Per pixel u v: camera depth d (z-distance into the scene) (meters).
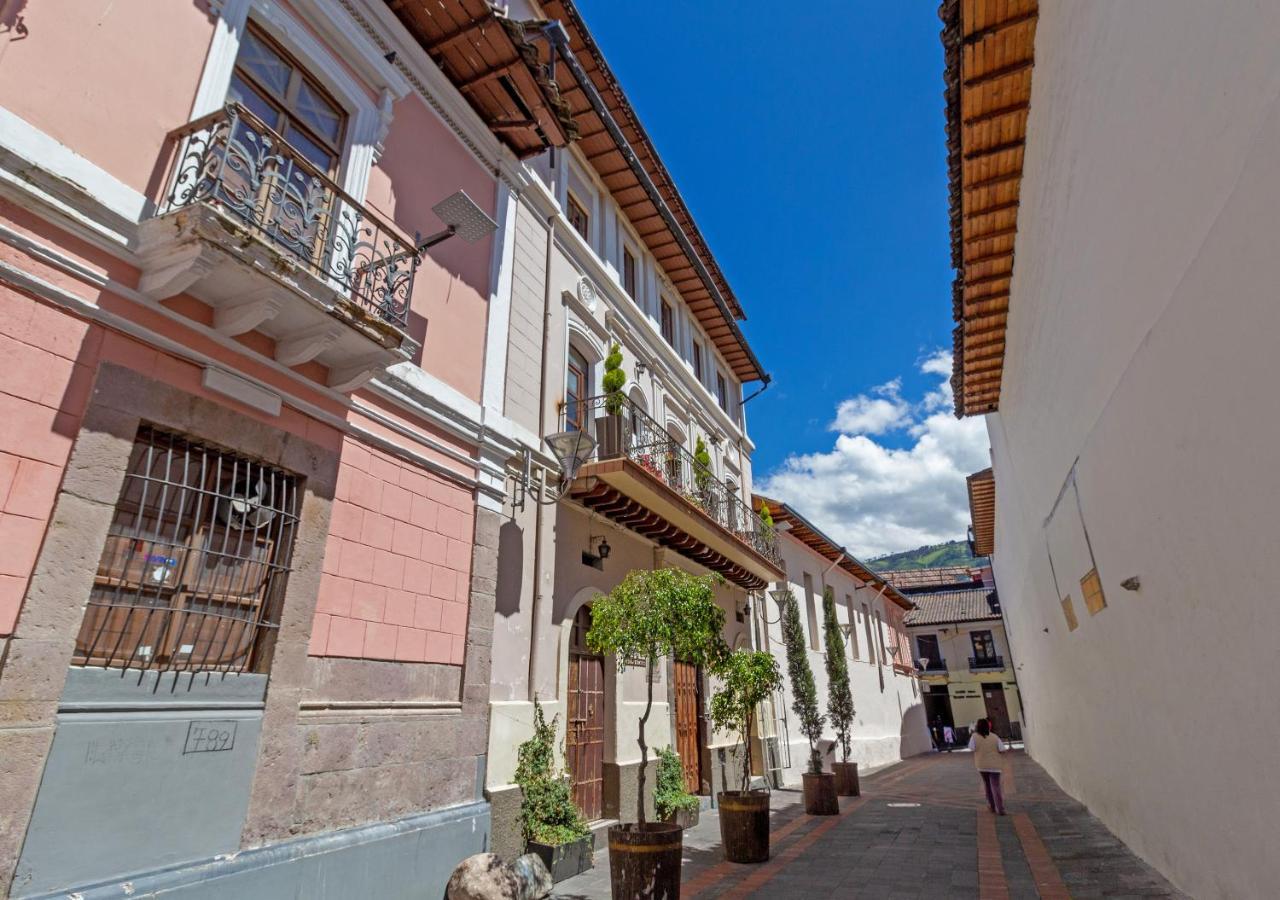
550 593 8.05
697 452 12.80
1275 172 2.89
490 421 7.50
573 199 11.12
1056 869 6.44
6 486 3.66
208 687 4.42
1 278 3.81
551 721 7.62
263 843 4.53
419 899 5.44
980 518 18.94
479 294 7.86
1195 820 4.84
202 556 4.60
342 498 5.61
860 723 20.39
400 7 7.30
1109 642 6.81
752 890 6.23
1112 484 5.72
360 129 6.43
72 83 4.29
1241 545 3.62
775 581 14.93
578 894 6.23
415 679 5.98
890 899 5.80
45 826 3.52
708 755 11.70
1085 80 4.95
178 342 4.59
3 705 3.44
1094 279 5.50
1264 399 3.20
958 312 9.42
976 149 6.70
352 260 5.68
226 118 4.54
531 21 8.32
